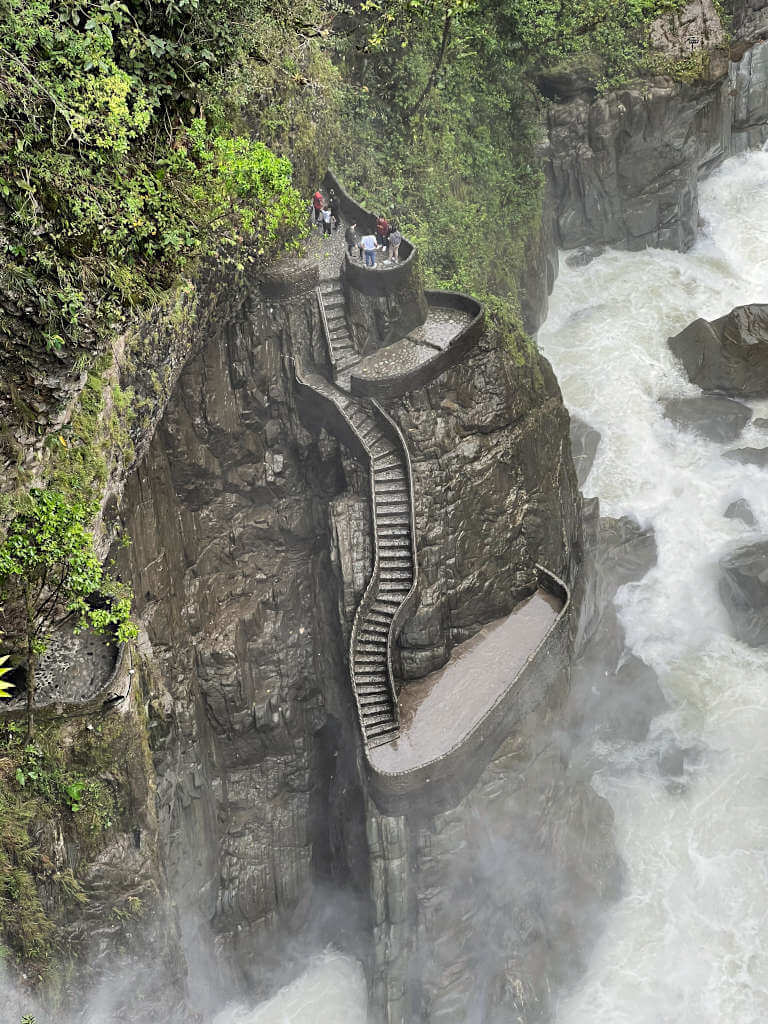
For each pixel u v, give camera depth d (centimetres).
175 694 3938
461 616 4056
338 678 4181
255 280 3931
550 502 4331
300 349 4122
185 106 2997
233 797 4316
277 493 4347
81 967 3138
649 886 4181
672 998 3906
